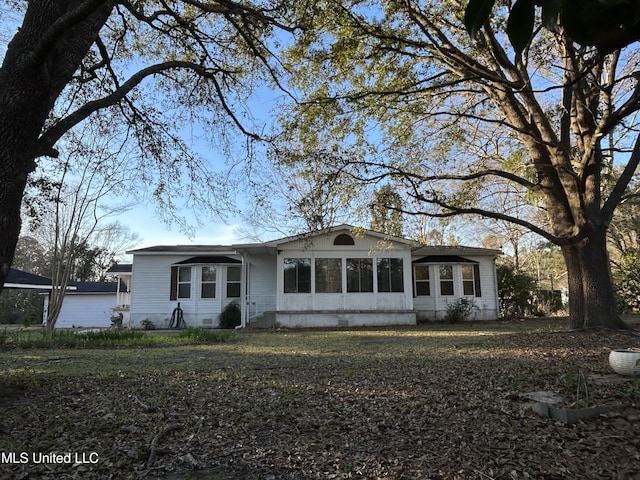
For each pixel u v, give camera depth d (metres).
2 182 4.61
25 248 39.00
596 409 4.38
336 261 19.53
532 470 3.30
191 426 4.43
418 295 21.91
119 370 7.62
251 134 9.01
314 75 10.60
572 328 12.15
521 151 13.91
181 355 9.90
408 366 7.67
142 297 21.02
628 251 19.42
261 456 3.68
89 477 3.33
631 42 1.03
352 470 3.38
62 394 5.69
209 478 3.31
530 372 6.59
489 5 1.18
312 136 11.23
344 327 18.67
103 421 4.55
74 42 5.39
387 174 11.39
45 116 5.01
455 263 21.91
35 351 11.10
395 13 9.56
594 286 11.88
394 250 19.78
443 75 11.45
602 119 9.60
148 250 21.05
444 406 4.95
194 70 7.82
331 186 10.70
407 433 4.16
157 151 8.82
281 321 18.98
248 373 7.23
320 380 6.55
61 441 4.00
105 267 43.94
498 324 18.81
